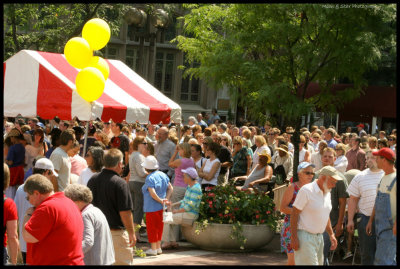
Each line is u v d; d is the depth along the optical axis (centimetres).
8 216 727
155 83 4138
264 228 1211
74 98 1326
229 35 1670
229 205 1220
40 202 668
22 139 1286
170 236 1241
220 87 1675
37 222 641
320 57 1555
